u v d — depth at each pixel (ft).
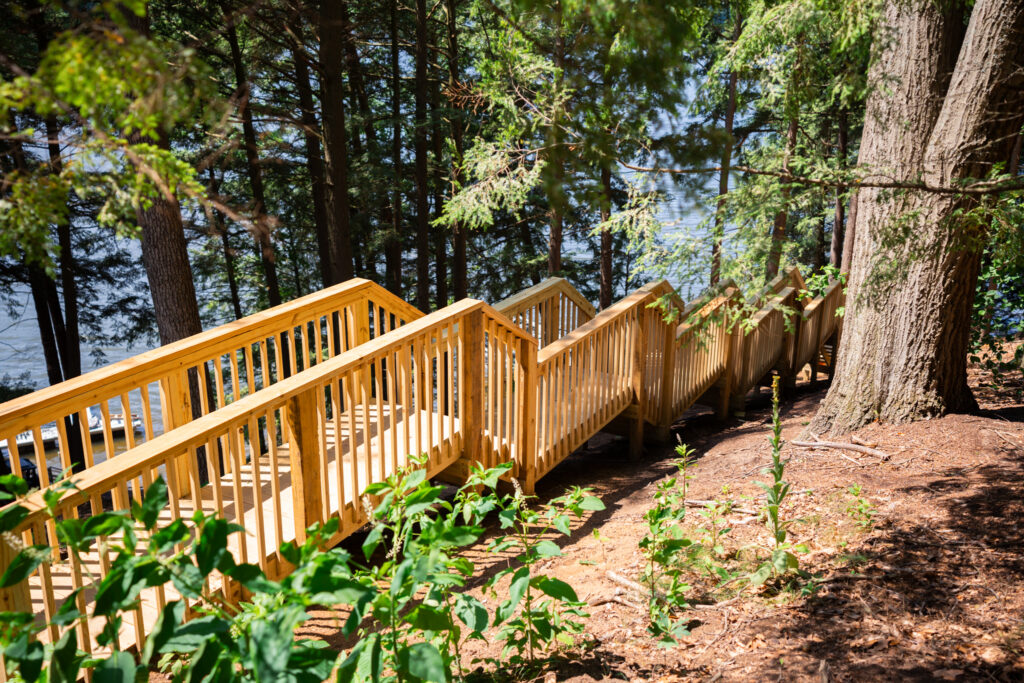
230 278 52.90
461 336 16.14
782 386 33.27
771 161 11.91
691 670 9.34
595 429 21.18
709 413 29.91
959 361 18.15
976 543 11.88
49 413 11.20
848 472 15.76
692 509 14.92
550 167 8.80
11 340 117.19
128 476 9.66
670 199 9.26
